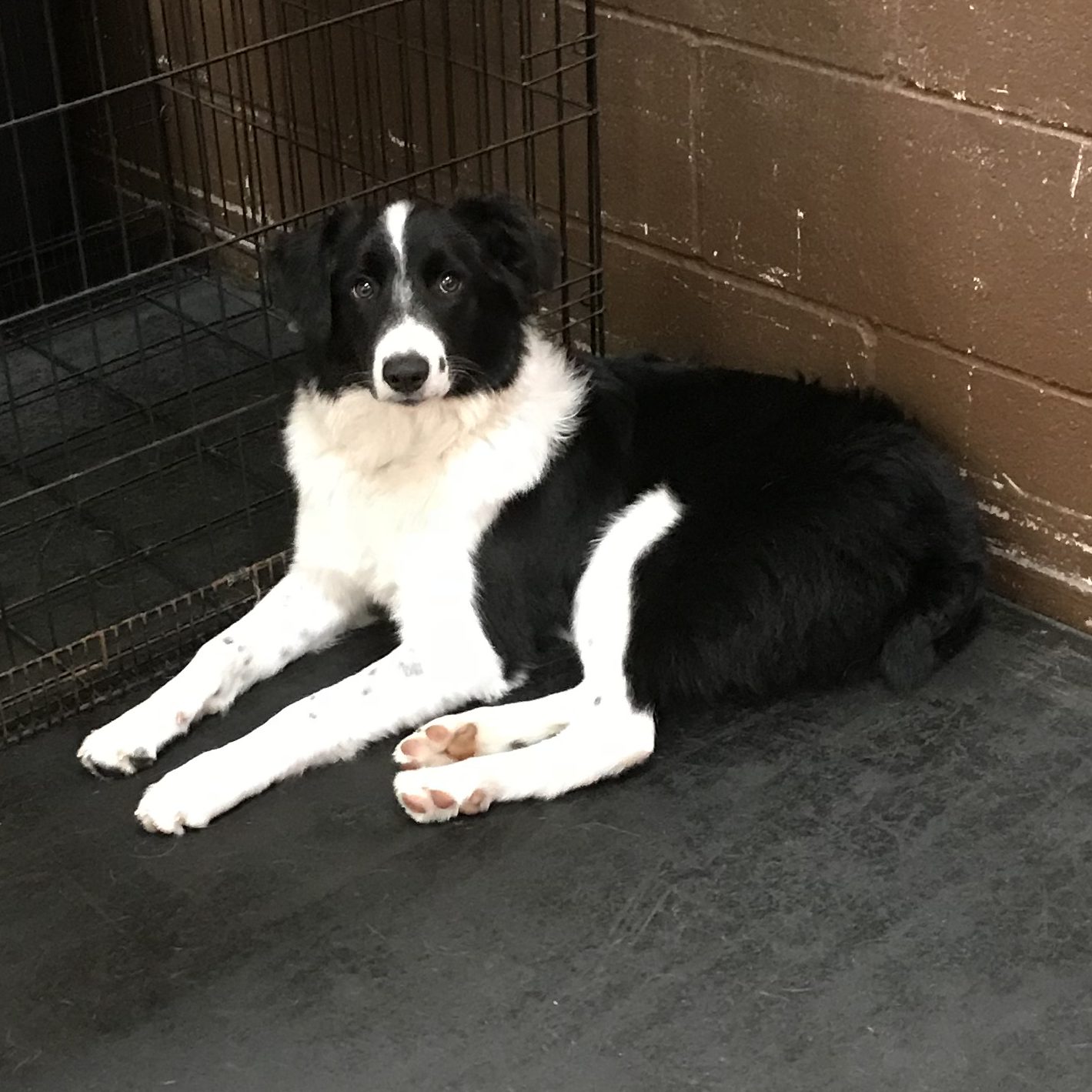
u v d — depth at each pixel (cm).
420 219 131
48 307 145
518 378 138
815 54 144
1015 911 120
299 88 190
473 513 137
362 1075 110
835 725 138
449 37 171
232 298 200
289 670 147
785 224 154
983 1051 110
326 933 121
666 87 157
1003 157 135
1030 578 149
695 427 142
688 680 134
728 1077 109
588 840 128
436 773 129
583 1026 113
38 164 199
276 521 166
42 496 171
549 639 142
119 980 118
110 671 148
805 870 124
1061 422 141
